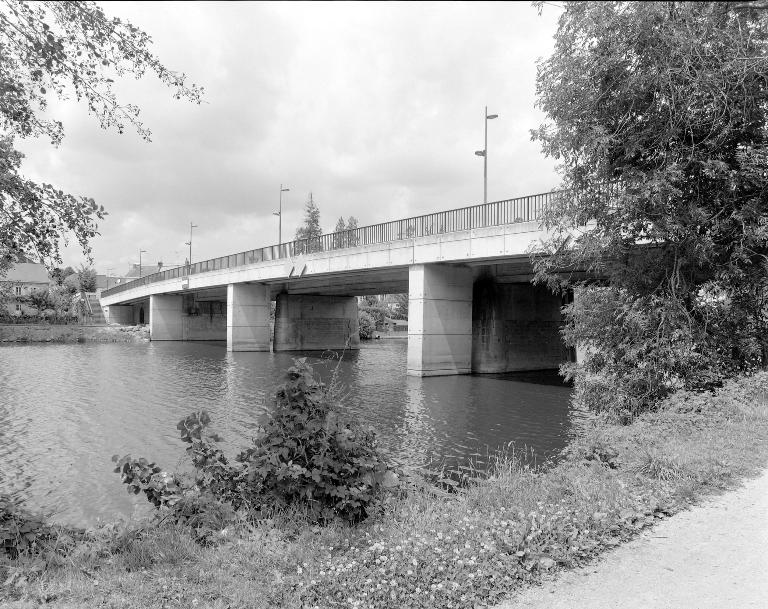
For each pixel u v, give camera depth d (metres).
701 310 13.03
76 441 15.20
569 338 14.33
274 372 33.22
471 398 22.30
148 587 4.16
